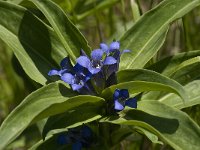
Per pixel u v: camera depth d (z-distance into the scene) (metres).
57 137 0.46
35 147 0.46
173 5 0.46
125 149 0.60
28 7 0.56
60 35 0.44
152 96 0.46
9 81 0.67
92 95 0.42
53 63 0.47
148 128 0.39
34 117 0.36
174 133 0.40
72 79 0.40
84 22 0.74
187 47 0.58
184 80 0.46
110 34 0.72
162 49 0.74
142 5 0.81
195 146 0.39
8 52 0.68
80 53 0.42
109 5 0.64
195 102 0.44
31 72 0.45
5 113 0.68
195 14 0.70
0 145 0.36
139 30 0.46
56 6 0.45
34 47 0.47
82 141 0.45
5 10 0.47
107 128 0.46
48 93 0.40
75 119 0.41
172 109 0.41
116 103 0.39
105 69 0.41
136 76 0.41
